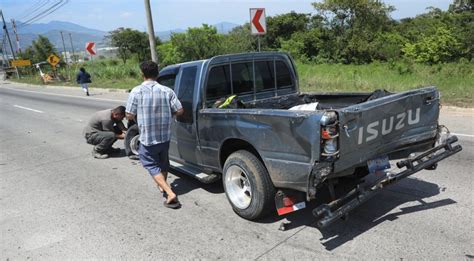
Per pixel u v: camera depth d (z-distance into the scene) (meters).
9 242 4.27
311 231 4.04
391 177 3.80
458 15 34.75
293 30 42.56
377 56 35.81
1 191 6.07
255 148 4.05
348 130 3.47
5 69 58.22
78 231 4.43
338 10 38.97
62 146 9.22
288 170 3.72
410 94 3.98
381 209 4.42
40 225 4.66
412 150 4.27
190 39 27.02
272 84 5.57
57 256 3.89
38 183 6.39
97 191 5.79
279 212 3.89
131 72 31.73
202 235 4.12
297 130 3.52
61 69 43.91
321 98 5.75
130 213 4.86
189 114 5.04
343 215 3.56
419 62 29.06
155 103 4.71
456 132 7.77
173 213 4.76
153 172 4.95
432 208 4.34
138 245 4.00
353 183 4.48
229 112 4.30
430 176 5.36
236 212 4.52
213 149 4.75
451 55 28.39
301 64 34.03
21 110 17.78
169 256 3.73
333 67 28.19
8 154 8.78
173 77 5.41
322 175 3.44
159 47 30.84
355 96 5.36
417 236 3.76
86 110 15.43
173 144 5.61
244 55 5.17
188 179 6.02
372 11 39.00
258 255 3.64
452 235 3.73
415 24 40.72
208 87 4.88
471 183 5.00
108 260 3.75
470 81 14.67
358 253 3.54
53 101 20.47
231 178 4.50
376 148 3.82
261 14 10.02
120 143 9.14
